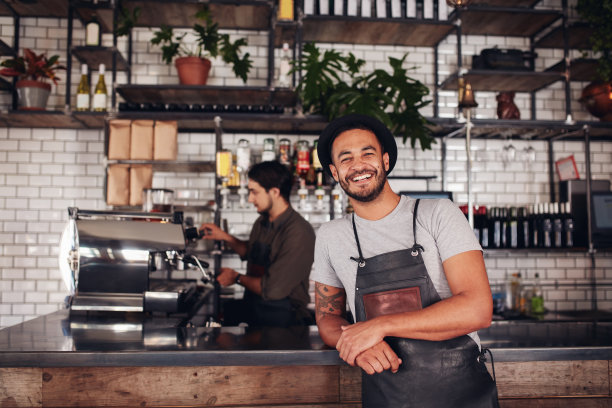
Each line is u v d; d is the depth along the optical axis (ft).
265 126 12.76
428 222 4.60
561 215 12.73
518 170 14.06
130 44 13.29
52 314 7.88
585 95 12.81
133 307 7.49
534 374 5.72
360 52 13.88
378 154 4.70
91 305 7.50
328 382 5.62
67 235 7.67
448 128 12.85
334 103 11.53
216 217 11.62
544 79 12.88
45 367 5.36
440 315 4.13
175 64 12.04
